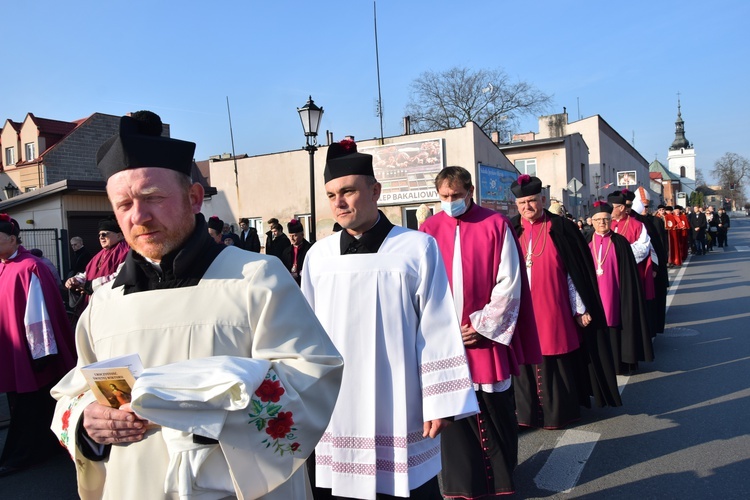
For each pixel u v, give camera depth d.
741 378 6.07
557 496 3.70
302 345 1.61
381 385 2.41
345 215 2.52
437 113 41.22
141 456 1.53
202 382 1.38
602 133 39.19
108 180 1.57
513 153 28.14
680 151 109.25
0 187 28.08
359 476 2.38
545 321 4.59
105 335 1.63
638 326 6.38
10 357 4.56
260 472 1.45
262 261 1.65
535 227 4.77
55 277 5.17
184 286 1.60
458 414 2.28
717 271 16.64
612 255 6.35
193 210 1.65
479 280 3.48
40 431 4.66
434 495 2.52
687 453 4.26
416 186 19.67
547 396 4.66
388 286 2.44
